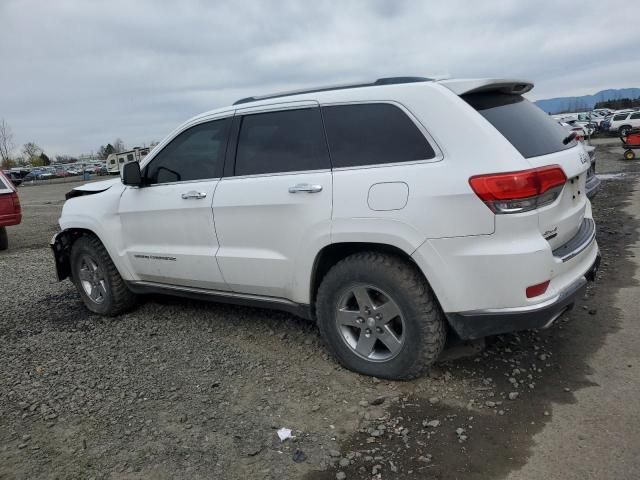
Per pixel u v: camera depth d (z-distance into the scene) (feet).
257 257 12.73
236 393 11.60
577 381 11.23
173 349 14.21
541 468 8.67
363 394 11.20
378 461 9.08
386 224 10.63
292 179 12.00
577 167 11.53
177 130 14.73
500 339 13.29
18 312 18.67
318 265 12.02
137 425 10.59
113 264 16.78
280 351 13.57
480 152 10.04
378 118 11.23
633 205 30.76
